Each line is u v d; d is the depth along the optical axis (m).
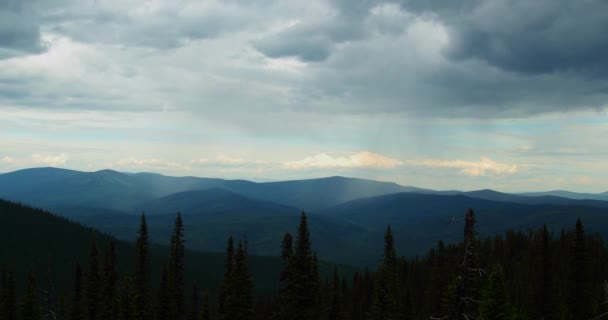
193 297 94.62
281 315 66.94
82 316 85.06
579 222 84.50
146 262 86.81
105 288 86.62
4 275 99.50
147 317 82.00
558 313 82.88
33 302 80.69
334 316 86.00
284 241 67.62
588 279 82.56
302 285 65.12
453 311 24.86
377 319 77.19
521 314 73.12
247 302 67.12
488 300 53.97
